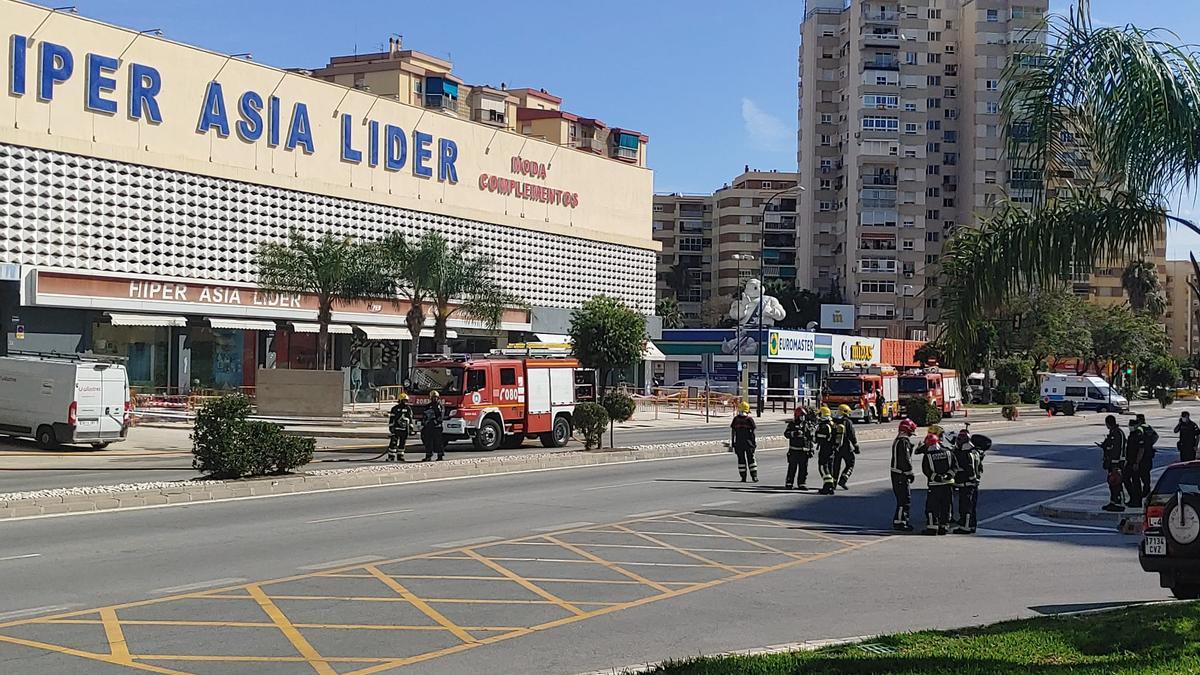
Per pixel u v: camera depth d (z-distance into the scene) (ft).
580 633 32.53
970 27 339.98
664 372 248.93
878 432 139.54
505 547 47.70
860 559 48.49
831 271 370.53
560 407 111.75
